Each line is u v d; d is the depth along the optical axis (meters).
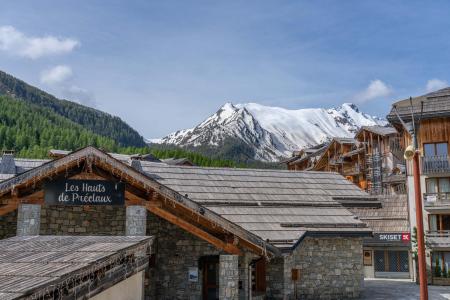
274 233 21.08
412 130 13.37
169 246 20.80
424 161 35.16
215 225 16.78
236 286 16.55
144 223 16.55
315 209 25.09
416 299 23.48
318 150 90.75
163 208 16.91
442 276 33.41
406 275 38.41
